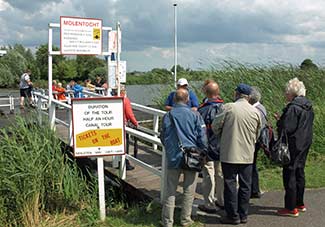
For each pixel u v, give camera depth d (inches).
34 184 226.5
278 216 225.8
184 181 212.5
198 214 227.5
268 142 231.8
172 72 521.7
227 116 211.6
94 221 224.1
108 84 389.7
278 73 476.7
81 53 357.1
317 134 378.0
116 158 294.0
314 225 213.5
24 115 303.0
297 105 219.9
